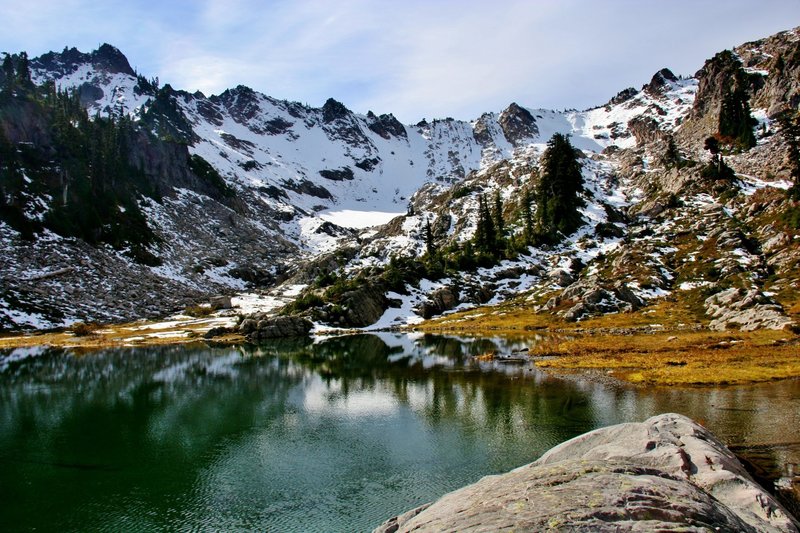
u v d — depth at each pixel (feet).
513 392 147.23
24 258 405.59
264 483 90.02
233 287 558.56
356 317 376.68
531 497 36.65
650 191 572.10
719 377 148.25
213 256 609.42
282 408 141.38
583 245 471.62
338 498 83.15
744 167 515.91
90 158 563.89
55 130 554.46
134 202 593.83
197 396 157.79
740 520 36.09
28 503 83.56
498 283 442.91
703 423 106.11
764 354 176.45
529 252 483.10
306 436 115.55
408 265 457.68
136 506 82.23
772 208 393.70
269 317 352.28
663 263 377.50
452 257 483.92
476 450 101.71
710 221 422.41
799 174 393.29
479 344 261.44
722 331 237.45
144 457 103.91
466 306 412.57
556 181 524.93
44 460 102.68
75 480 92.68
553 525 31.22
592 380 157.89
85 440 115.34
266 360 231.50
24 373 201.05
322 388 165.99
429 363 208.23
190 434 118.73
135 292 443.32
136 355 251.39
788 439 93.56
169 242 583.17
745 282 303.89
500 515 34.37
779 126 537.24
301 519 76.54
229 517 77.92
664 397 131.75
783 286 282.77
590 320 309.01
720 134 605.31
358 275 469.98
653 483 37.83
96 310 391.45
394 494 83.87
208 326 373.40
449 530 34.40
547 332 290.56
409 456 100.37
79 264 436.35
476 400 140.36
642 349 204.64
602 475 40.01
